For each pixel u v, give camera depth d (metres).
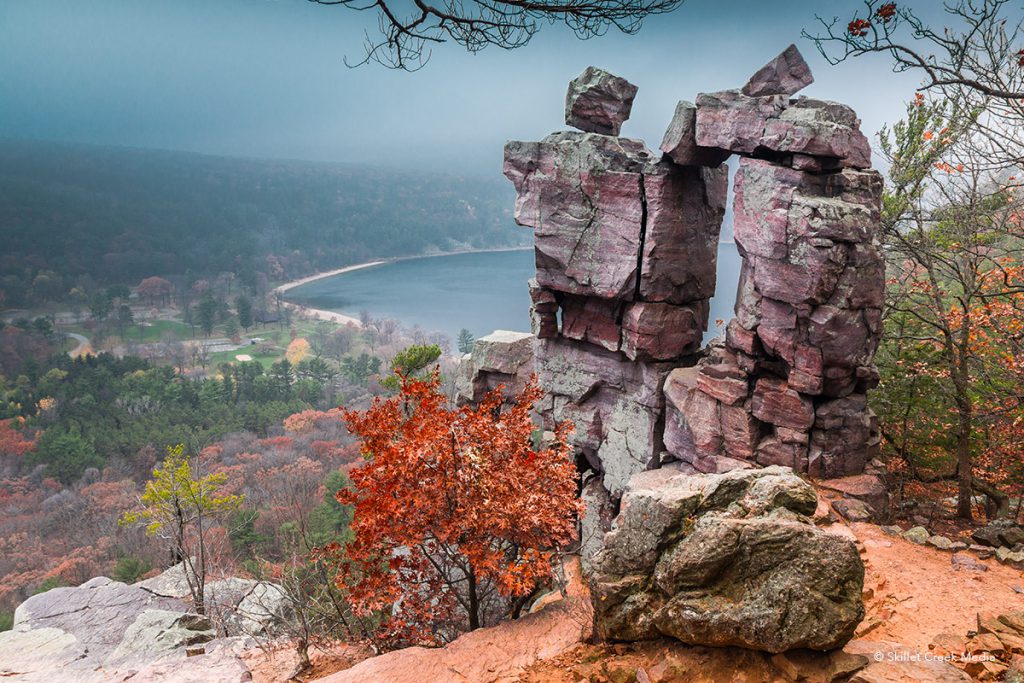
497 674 9.51
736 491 9.47
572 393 22.14
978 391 18.33
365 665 10.08
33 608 22.00
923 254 19.66
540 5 7.54
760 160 15.62
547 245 20.47
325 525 53.81
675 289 19.42
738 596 8.29
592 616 10.41
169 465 25.78
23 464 108.75
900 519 16.84
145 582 23.86
